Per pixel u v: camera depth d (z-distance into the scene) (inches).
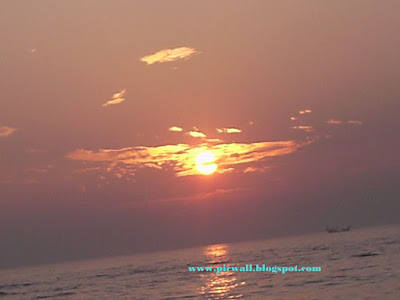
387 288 2124.8
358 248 5017.2
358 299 1943.9
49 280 5610.2
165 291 2989.7
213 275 3806.6
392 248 4475.9
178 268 5265.8
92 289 3754.9
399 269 2760.8
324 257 4377.5
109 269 6761.8
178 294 2753.4
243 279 3191.4
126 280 4288.9
